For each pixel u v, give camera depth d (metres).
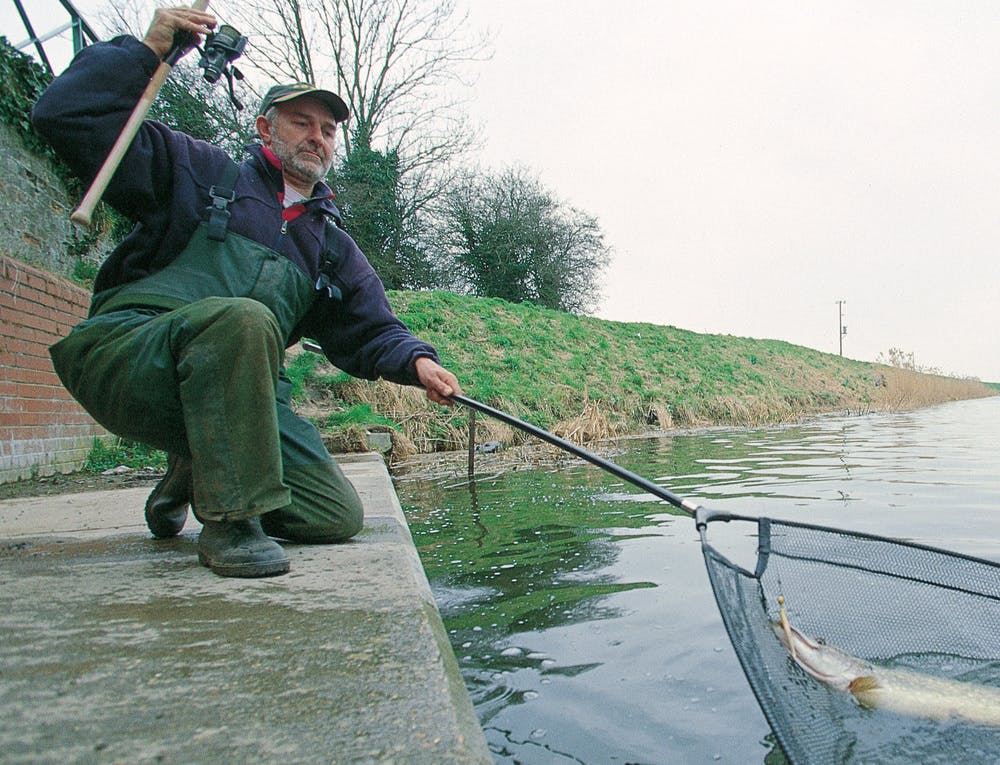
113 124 2.36
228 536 2.29
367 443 9.45
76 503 4.53
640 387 16.62
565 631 2.54
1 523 3.70
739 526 4.30
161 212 2.52
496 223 32.09
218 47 2.62
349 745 1.13
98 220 8.01
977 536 3.93
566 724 1.84
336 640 1.60
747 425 15.79
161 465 7.69
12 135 6.53
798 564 2.33
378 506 3.94
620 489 5.96
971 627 2.22
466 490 6.35
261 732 1.16
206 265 2.54
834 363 31.48
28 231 6.77
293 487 2.73
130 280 2.58
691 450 9.48
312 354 12.20
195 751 1.10
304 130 2.71
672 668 2.20
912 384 26.48
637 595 2.95
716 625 2.57
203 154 2.62
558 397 14.27
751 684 1.54
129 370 2.31
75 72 2.34
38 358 6.48
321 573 2.27
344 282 2.98
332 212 2.87
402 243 26.81
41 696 1.29
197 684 1.35
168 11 2.41
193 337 2.27
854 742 1.68
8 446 5.98
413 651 1.53
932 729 1.75
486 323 18.23
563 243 34.31
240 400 2.26
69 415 6.98
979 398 41.12
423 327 16.88
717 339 27.75
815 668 1.90
